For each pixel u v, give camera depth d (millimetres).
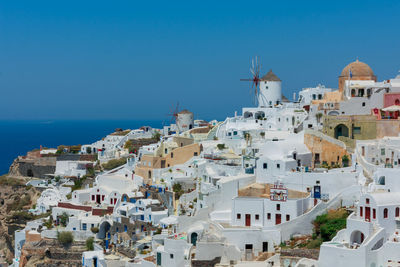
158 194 140750
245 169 129625
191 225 120438
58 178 186625
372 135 136500
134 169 166375
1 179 197375
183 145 172875
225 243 108688
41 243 137750
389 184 106938
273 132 155125
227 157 145625
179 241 111625
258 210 114125
